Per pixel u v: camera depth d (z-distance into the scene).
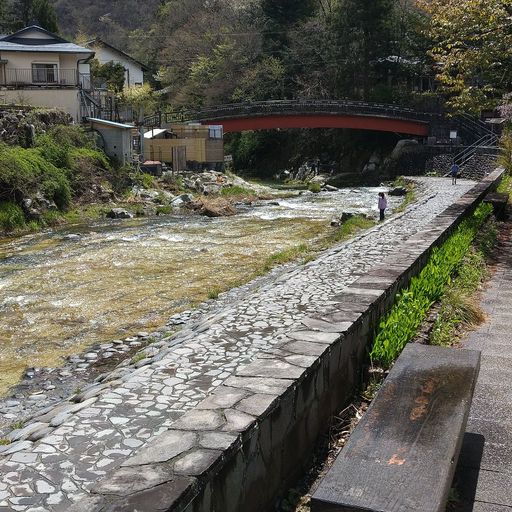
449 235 10.77
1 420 7.19
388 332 5.74
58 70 34.72
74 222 23.31
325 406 4.67
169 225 22.62
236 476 3.15
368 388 5.45
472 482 3.99
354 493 2.68
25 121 25.66
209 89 54.59
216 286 13.50
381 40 49.44
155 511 2.44
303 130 55.84
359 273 11.58
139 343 9.91
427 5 17.77
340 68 52.25
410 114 46.03
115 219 24.27
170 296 12.73
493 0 14.61
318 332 4.95
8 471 4.62
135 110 49.38
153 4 92.62
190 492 2.65
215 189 32.59
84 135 29.34
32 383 8.45
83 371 8.84
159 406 5.80
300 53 53.69
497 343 6.74
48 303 12.32
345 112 44.88
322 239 19.45
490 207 15.18
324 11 55.66
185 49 59.69
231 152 60.75
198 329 8.65
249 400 3.59
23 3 55.34
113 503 2.50
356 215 23.06
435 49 17.25
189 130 39.41
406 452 3.04
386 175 47.03
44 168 24.03
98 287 13.54
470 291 8.78
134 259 16.44
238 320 8.62
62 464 4.73
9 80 33.94
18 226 21.08
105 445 5.04
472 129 45.38
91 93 36.16
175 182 31.36
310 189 37.69
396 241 15.28
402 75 51.62
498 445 4.46
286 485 3.94
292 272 12.02
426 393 3.76
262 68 53.25
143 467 2.80
